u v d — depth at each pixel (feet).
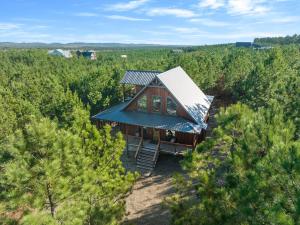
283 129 40.96
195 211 41.19
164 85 91.71
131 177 48.06
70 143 37.27
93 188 39.32
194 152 47.85
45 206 36.91
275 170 29.25
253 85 122.42
